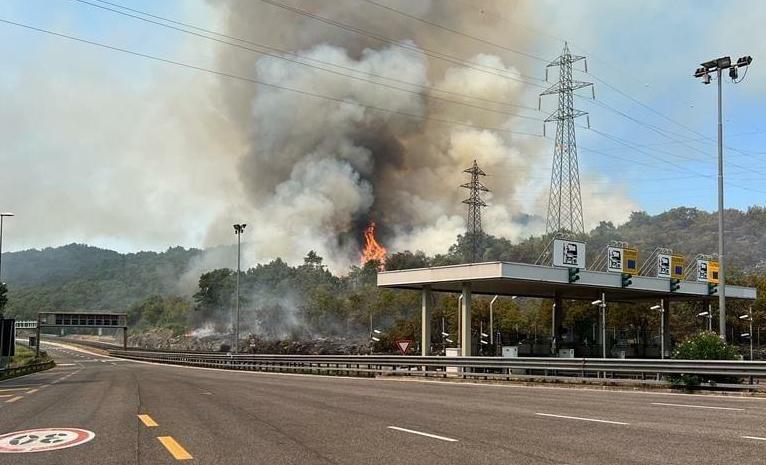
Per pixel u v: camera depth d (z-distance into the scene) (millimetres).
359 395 22188
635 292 50375
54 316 111750
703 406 17406
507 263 38781
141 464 9117
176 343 151375
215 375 42906
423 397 21141
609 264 44250
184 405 18406
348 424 13562
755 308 82375
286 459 9406
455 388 26375
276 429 12789
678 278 49500
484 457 9500
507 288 47594
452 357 34281
